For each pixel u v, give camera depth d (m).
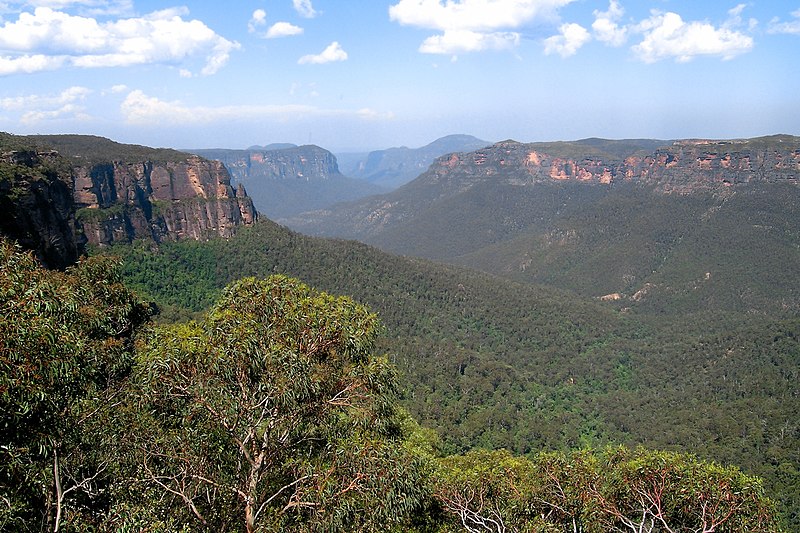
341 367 14.37
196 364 12.71
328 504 12.04
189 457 13.07
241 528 13.41
